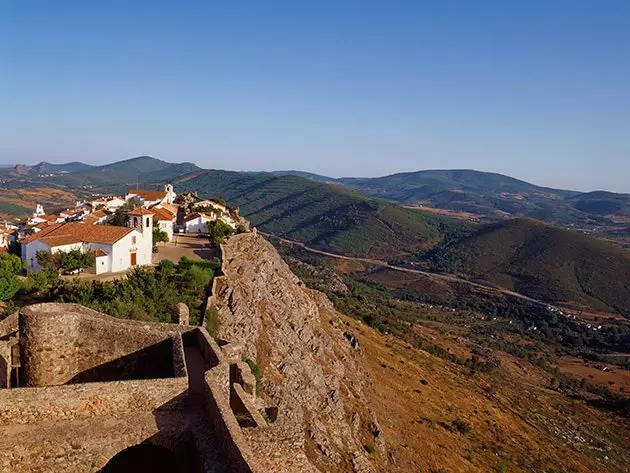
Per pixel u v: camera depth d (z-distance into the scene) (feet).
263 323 160.76
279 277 227.20
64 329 62.28
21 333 61.36
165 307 126.21
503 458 186.80
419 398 220.02
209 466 43.93
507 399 279.49
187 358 65.26
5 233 306.96
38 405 46.65
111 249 190.29
